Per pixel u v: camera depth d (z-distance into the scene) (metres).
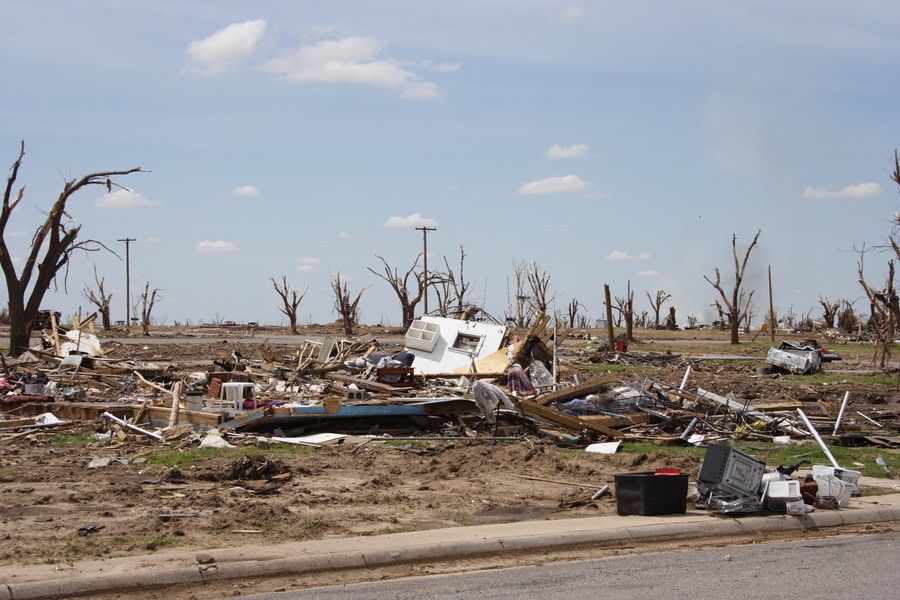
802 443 19.00
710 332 101.56
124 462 15.02
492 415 19.16
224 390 20.70
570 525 10.94
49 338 34.88
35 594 8.10
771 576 9.01
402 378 24.05
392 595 8.31
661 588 8.54
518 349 27.52
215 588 8.60
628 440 19.08
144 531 10.23
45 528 10.30
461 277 82.44
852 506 12.38
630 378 23.41
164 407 20.72
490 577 9.01
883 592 8.41
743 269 70.81
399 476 14.49
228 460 15.34
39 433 18.42
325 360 29.91
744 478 11.78
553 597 8.23
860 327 89.06
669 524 10.99
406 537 10.16
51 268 40.47
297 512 11.44
